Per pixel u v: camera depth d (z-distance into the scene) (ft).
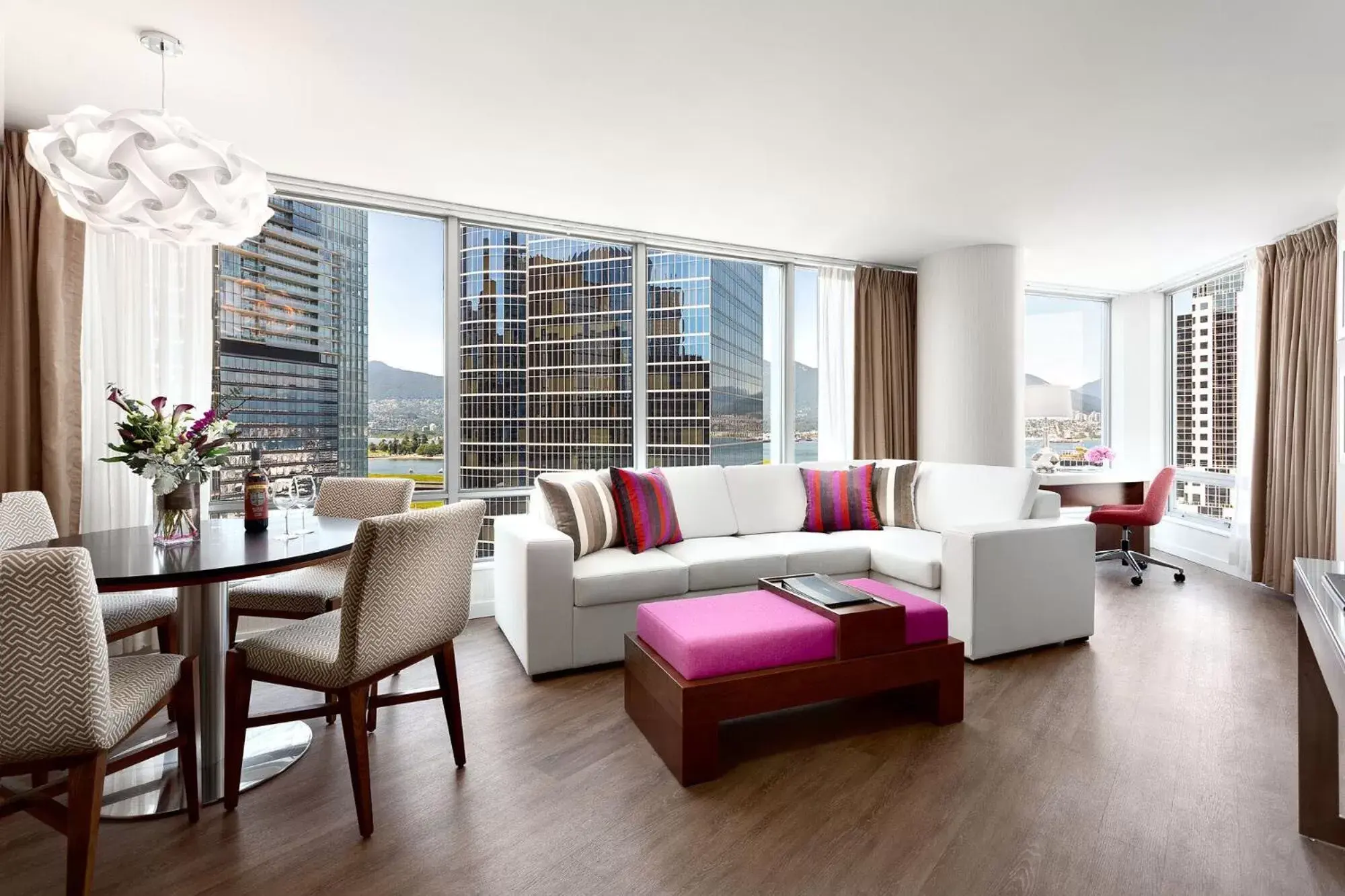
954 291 16.08
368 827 5.91
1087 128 9.75
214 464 7.58
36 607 4.51
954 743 7.71
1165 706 8.67
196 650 6.82
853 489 13.97
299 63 8.07
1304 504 13.67
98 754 4.89
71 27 7.30
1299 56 7.82
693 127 9.78
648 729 7.83
